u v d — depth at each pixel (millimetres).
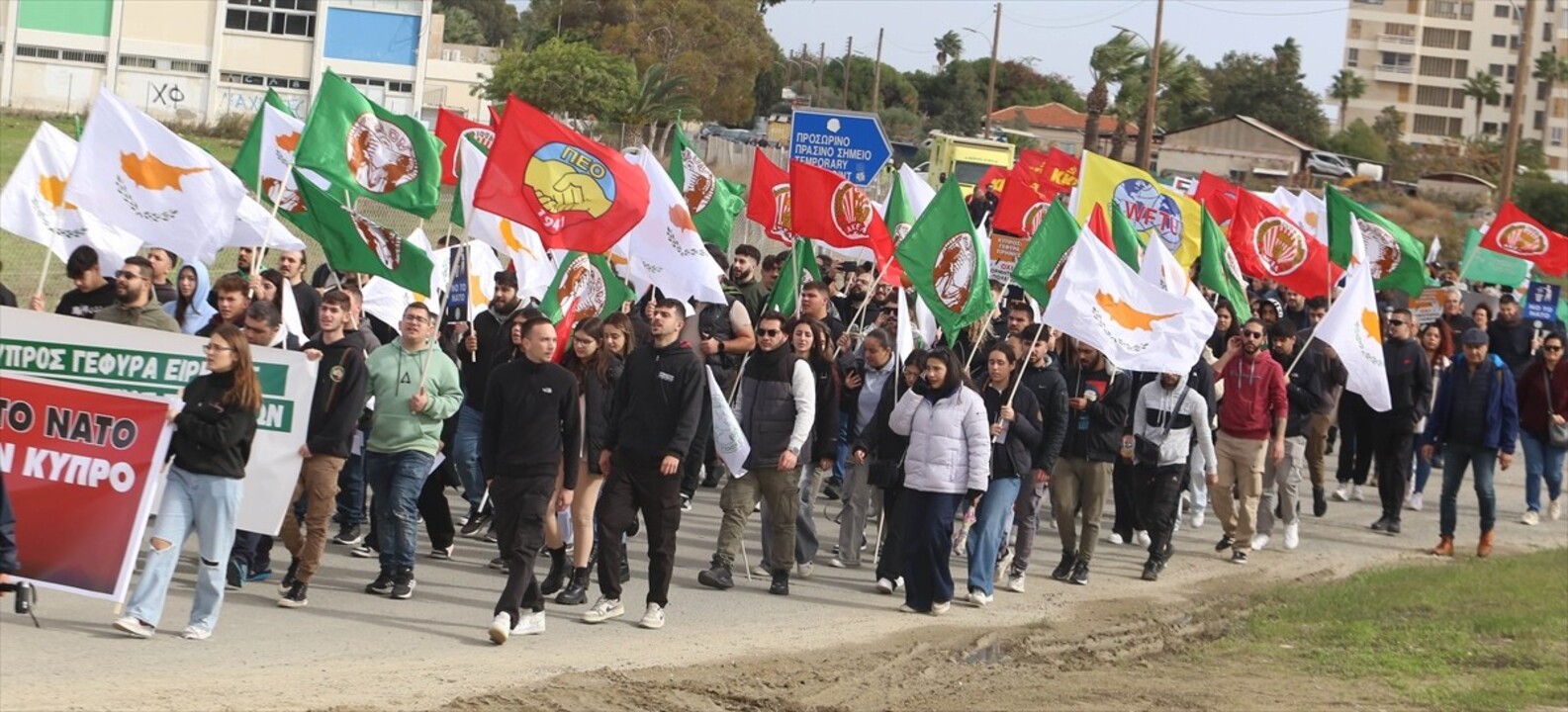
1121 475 15211
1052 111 93812
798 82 115500
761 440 11625
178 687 7805
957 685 9555
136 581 10258
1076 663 10438
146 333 9273
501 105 60062
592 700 8359
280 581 10773
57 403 8727
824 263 21391
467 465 12562
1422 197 75688
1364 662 10508
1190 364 12562
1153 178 18172
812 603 11656
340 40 69375
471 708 7941
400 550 10484
